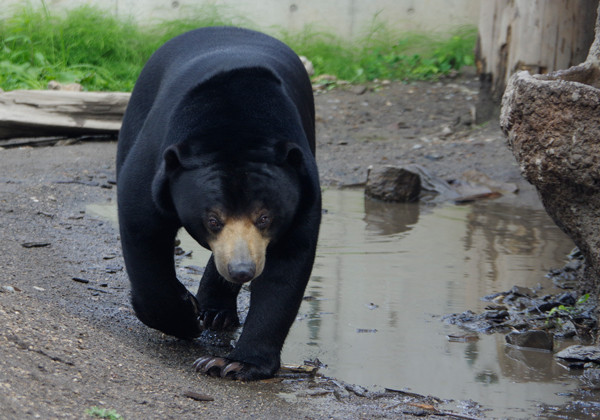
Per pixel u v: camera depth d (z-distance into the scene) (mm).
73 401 4543
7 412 4074
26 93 14641
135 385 5125
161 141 5754
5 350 4887
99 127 15000
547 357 6527
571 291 8188
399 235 10328
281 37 22109
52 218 9883
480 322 7238
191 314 6285
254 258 5160
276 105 5652
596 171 6270
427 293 8031
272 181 5270
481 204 12414
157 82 6684
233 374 5762
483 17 16562
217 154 5293
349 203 12203
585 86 6227
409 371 6137
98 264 8312
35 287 7027
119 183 6020
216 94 5582
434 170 13875
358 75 20625
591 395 5770
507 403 5594
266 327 5816
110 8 21688
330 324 7102
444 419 5289
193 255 9078
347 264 8922
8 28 19938
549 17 15453
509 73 16172
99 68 19234
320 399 5531
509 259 9328
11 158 13180
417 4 22203
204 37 6863
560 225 7020
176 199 5398
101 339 5891
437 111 17906
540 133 6441
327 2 22219
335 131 16641
